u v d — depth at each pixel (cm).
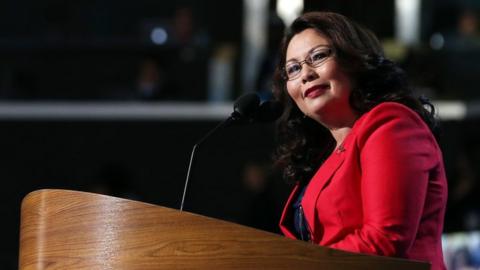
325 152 757
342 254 580
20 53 2261
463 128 2008
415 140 637
